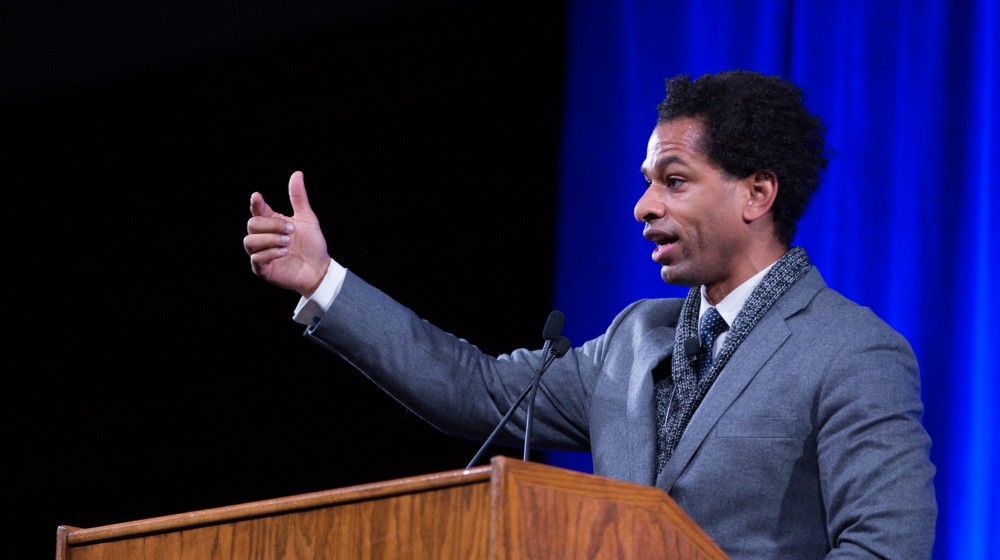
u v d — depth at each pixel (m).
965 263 12.37
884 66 12.91
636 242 14.71
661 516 4.82
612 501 4.71
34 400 16.69
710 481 6.62
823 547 6.51
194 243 16.38
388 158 15.95
